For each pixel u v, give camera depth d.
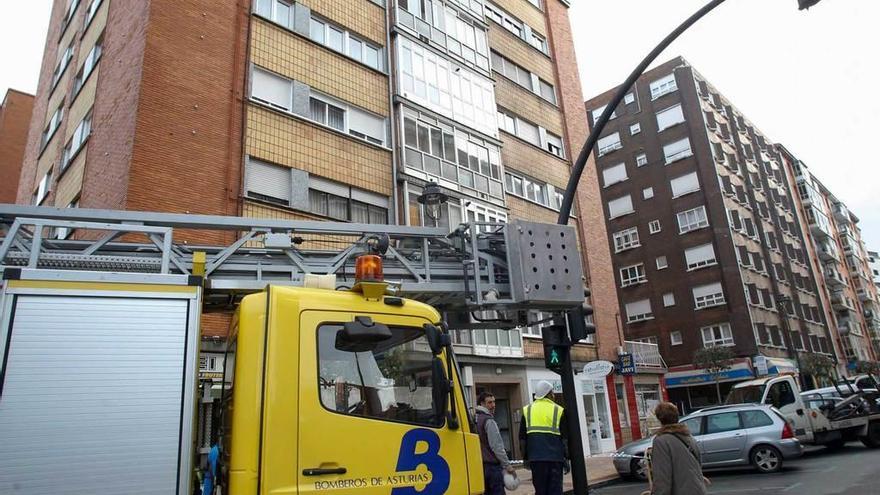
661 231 38.66
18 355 3.42
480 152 20.05
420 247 6.81
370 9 18.20
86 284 3.70
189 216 5.56
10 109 26.64
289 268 5.89
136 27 13.58
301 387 3.79
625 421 22.58
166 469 3.48
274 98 15.00
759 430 12.60
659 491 4.71
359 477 3.74
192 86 13.34
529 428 7.05
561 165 24.36
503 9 24.42
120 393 3.54
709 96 41.53
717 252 35.91
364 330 3.96
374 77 17.53
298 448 3.65
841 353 49.25
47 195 17.17
